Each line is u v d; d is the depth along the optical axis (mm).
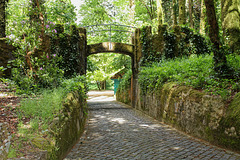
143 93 12227
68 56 12211
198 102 6262
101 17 24594
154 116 10203
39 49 7289
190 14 17906
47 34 10203
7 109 4547
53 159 3422
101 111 13031
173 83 8625
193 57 11688
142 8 26078
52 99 5129
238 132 4652
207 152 4844
